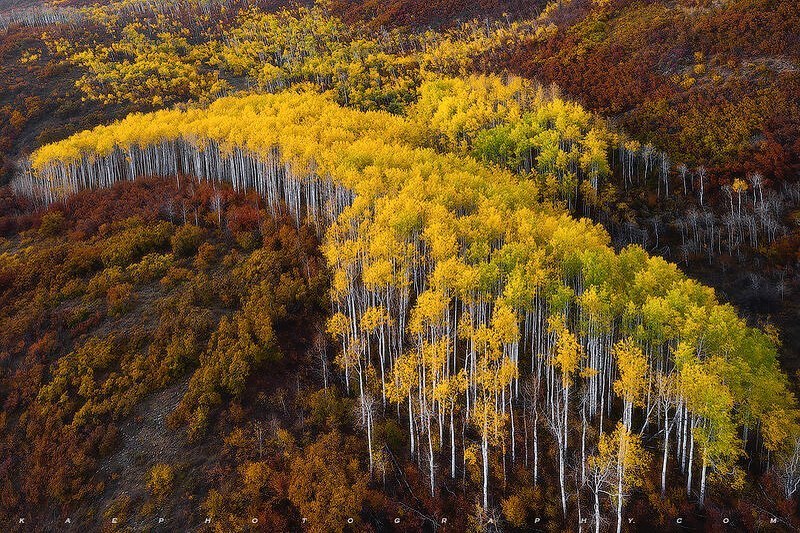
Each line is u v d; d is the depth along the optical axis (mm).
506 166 83000
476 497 32531
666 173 75812
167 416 35719
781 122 74938
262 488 31469
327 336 44188
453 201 51438
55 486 32031
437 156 69000
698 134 80500
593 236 47781
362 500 31281
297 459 32500
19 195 81375
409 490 32969
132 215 65125
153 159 87250
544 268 41750
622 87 95938
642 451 31938
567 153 79438
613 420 38469
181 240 56250
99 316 45219
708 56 93250
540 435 36594
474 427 36844
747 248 64125
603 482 32094
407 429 36812
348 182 53562
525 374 41750
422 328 37250
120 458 33656
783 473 32938
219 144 77125
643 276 39094
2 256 57281
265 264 51188
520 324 47438
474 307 43219
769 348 36281
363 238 47000
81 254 53875
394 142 73875
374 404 37781
